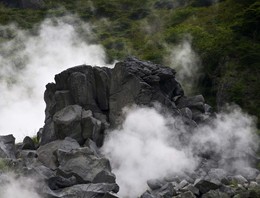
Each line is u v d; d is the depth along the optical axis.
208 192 15.71
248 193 15.59
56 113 20.38
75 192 14.84
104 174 16.05
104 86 21.48
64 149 18.38
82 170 16.30
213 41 39.66
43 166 16.56
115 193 15.34
